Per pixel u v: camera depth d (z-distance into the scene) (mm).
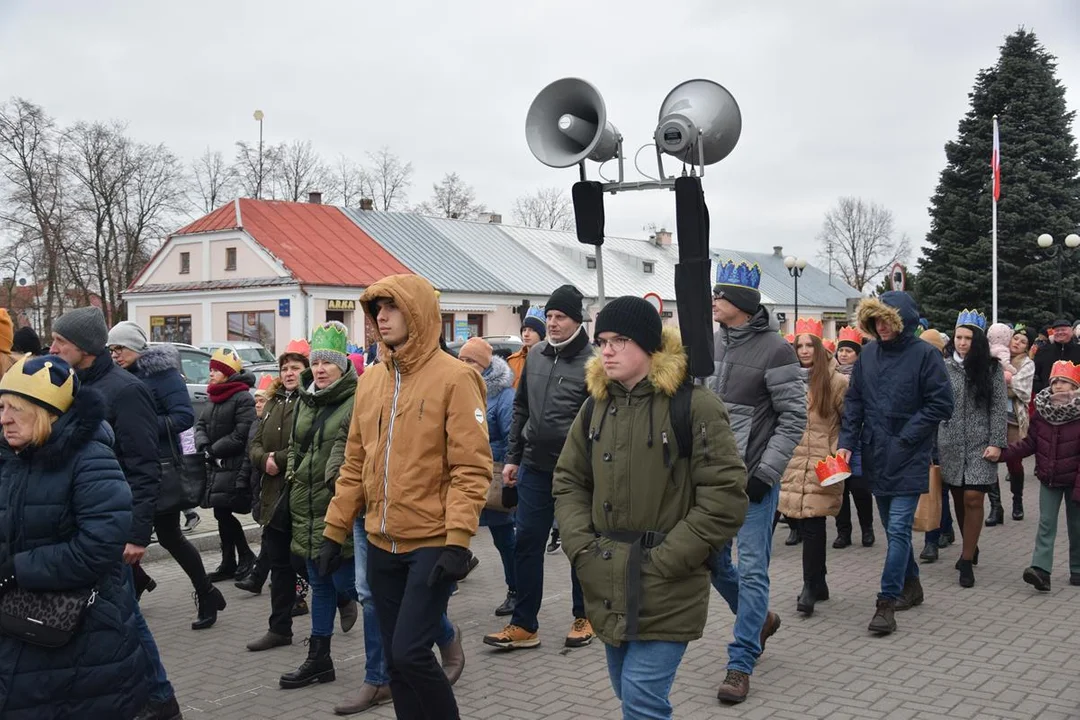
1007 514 10664
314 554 5309
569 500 3531
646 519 3348
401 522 3986
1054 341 11688
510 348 19609
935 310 34219
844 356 9000
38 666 3264
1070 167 33781
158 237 45969
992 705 4797
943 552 8641
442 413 3986
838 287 61344
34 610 3246
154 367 5922
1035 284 32875
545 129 5156
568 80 4992
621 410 3443
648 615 3260
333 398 5430
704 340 4016
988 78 34750
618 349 3402
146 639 4602
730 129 4617
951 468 7441
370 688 4961
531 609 5891
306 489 5371
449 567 3818
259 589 7516
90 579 3312
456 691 5160
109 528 3332
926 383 6047
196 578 6449
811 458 6746
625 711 3326
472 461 3945
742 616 5004
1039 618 6418
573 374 5715
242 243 37281
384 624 4121
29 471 3371
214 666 5691
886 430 6137
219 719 4852
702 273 4051
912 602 6723
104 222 44969
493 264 42250
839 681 5203
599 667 5551
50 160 42562
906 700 4891
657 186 4727
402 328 4047
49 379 3330
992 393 7277
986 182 33812
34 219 42188
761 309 5254
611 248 49438
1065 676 5227
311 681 5352
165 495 5969
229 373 7711
